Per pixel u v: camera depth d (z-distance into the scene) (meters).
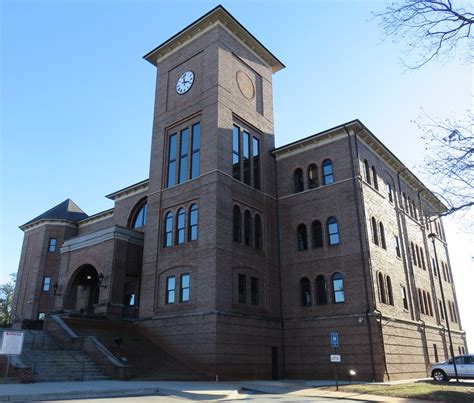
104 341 25.83
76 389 15.84
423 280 37.56
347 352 26.86
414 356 30.31
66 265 35.25
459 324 45.47
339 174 30.72
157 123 34.53
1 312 74.62
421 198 41.78
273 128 36.22
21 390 15.07
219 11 32.34
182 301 27.64
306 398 16.75
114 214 43.84
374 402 15.60
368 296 27.03
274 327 29.62
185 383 20.97
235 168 30.98
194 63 33.50
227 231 28.11
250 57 35.69
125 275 31.91
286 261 31.80
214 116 30.09
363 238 28.27
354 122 30.48
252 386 20.83
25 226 53.38
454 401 15.65
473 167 12.20
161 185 32.16
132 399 14.82
